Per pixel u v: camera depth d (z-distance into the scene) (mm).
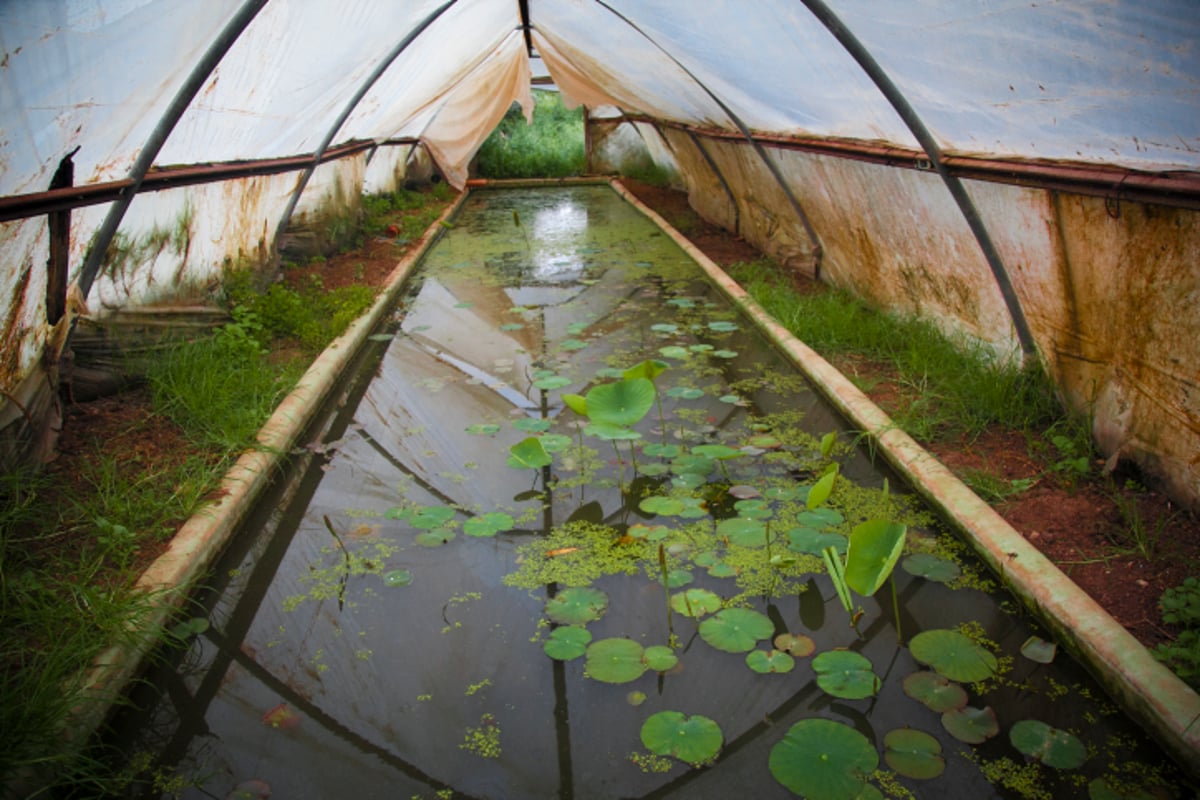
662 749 1930
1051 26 2258
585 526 2930
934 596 2471
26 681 1991
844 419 3707
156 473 3074
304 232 6770
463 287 6469
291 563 2775
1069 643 2178
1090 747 1907
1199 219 2439
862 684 2088
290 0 3355
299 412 3711
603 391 3205
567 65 8945
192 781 1932
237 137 4266
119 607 2262
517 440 3641
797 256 6246
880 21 2939
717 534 2828
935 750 1905
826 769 1842
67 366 3459
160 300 4102
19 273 2803
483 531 2848
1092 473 2936
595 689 2168
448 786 1893
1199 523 2564
